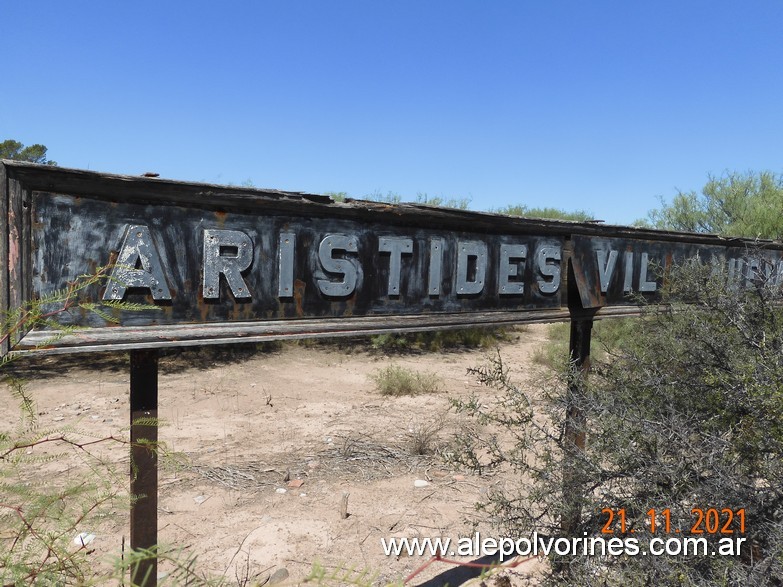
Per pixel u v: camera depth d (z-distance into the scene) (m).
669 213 10.88
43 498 1.55
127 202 1.72
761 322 2.88
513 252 2.80
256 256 1.98
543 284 2.96
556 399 2.81
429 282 2.48
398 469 4.37
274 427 5.38
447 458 2.91
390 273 2.35
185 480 4.07
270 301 2.02
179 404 6.12
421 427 5.39
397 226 2.37
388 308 2.36
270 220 2.02
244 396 6.48
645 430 2.43
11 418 5.27
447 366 8.31
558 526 2.62
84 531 3.12
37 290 1.56
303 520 3.49
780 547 2.02
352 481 4.13
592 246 3.18
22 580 1.34
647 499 2.28
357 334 2.23
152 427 1.86
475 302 2.68
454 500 3.81
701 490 2.29
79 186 1.62
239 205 1.93
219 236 1.89
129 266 1.57
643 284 3.48
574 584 2.30
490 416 2.91
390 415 5.82
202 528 3.37
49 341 1.52
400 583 1.10
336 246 2.17
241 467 4.36
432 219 2.46
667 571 2.06
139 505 1.84
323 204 2.09
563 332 10.22
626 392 2.85
